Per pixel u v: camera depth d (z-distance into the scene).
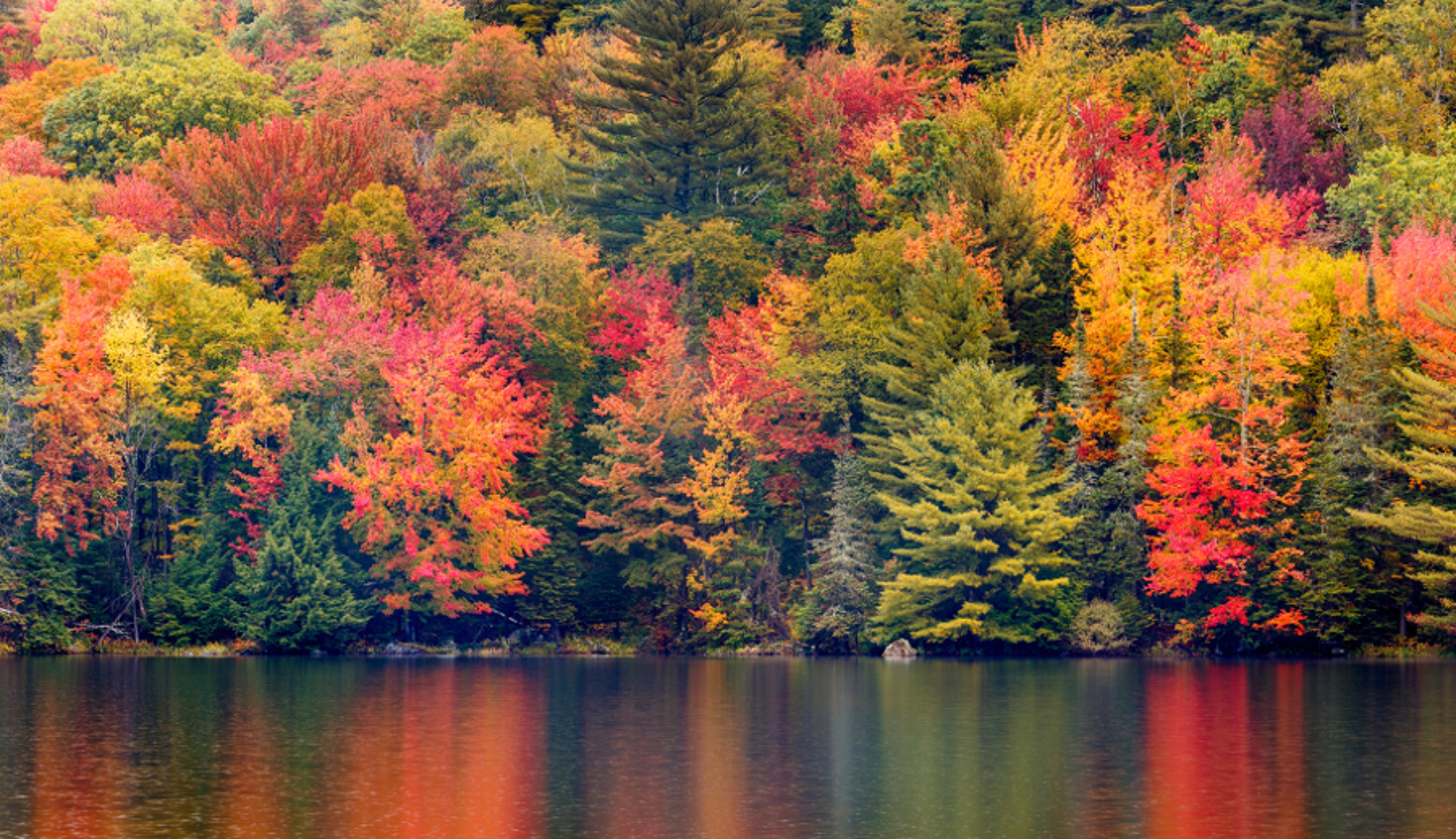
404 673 64.88
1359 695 53.12
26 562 76.06
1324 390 78.19
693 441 82.94
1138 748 39.25
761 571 81.81
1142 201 92.25
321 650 79.12
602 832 28.42
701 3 102.69
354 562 78.69
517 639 83.44
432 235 95.12
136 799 31.61
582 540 81.88
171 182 98.56
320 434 78.62
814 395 82.56
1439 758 37.44
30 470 76.81
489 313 84.75
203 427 83.44
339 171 95.44
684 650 82.00
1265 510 73.50
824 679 61.41
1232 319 78.62
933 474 76.81
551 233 92.00
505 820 29.61
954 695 53.69
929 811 30.55
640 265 97.31
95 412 76.88
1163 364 78.69
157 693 54.22
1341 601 72.56
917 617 76.88
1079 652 76.38
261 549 77.81
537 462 82.19
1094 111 102.31
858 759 37.38
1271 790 32.91
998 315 80.94
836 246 91.81
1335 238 94.00
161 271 81.00
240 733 42.53
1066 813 30.27
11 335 77.56
